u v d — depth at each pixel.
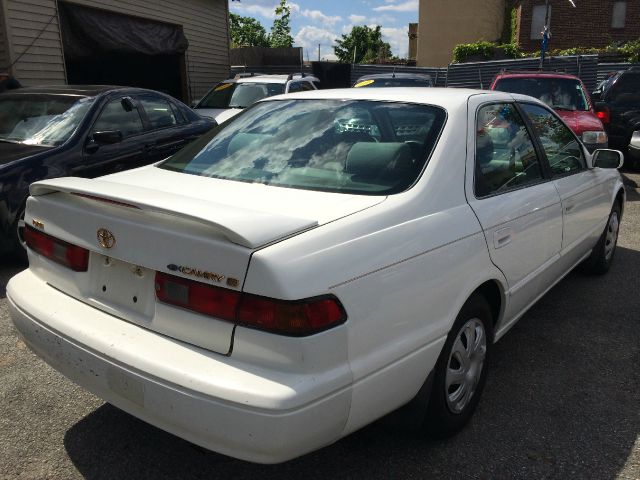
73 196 2.53
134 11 11.69
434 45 33.22
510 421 2.98
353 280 2.06
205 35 14.58
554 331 4.08
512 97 3.59
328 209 2.30
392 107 3.02
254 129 3.17
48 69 9.79
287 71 22.48
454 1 32.50
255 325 1.92
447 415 2.71
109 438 2.80
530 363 3.61
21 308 2.55
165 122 6.93
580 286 4.96
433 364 2.47
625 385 3.36
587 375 3.47
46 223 2.58
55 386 3.25
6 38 8.96
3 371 3.41
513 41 31.66
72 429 2.87
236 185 2.66
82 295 2.46
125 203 2.12
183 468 2.60
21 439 2.78
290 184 2.64
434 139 2.77
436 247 2.43
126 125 6.30
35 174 5.11
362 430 2.88
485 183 2.95
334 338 1.96
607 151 4.28
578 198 4.00
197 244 2.02
